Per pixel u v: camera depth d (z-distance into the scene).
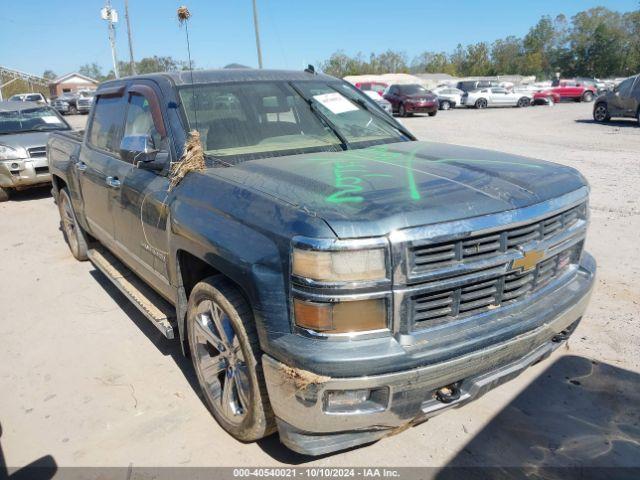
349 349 2.20
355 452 2.89
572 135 16.41
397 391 2.25
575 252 3.00
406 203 2.33
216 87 3.73
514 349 2.51
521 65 93.06
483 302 2.46
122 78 4.68
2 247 6.93
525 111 29.17
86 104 38.59
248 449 2.94
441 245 2.28
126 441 3.05
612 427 3.03
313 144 3.57
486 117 25.50
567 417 3.12
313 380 2.21
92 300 5.08
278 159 3.19
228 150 3.35
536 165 3.03
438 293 2.33
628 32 86.69
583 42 89.56
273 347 2.35
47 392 3.58
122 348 4.12
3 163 9.24
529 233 2.54
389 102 27.38
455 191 2.49
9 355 4.09
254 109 3.69
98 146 4.70
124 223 4.00
